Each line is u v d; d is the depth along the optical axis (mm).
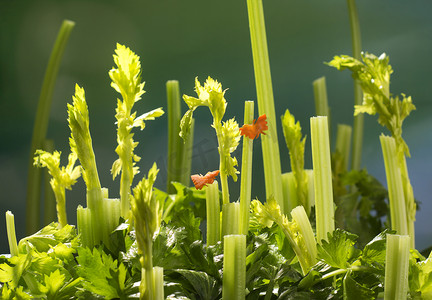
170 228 1090
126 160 1102
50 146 1615
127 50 1087
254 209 1091
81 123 1089
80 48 3836
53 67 1604
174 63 3738
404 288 1028
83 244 1095
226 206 1104
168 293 1050
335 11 3609
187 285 1062
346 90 3494
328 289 1059
